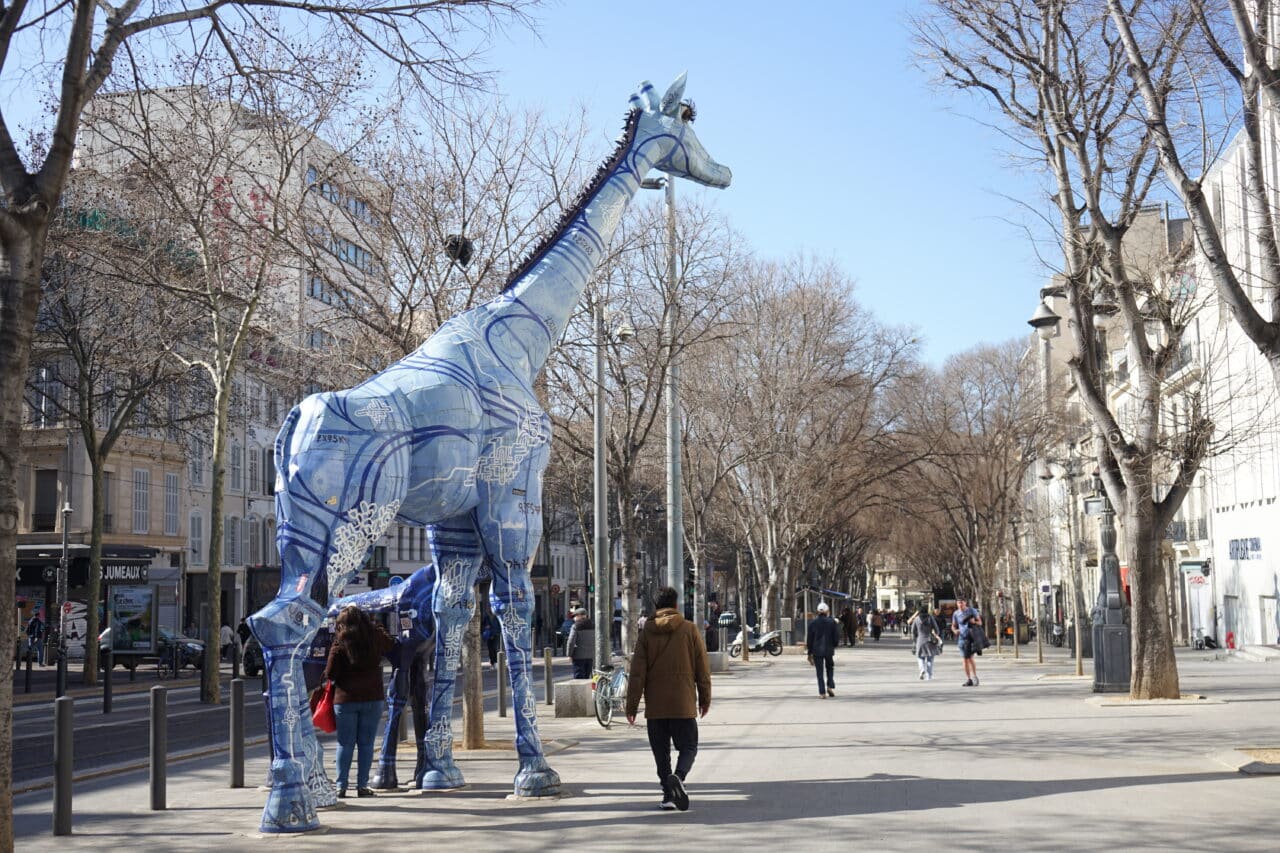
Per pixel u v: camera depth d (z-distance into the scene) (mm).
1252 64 12289
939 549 66500
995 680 28172
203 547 55125
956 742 14844
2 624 7500
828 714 19359
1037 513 69438
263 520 60219
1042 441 46562
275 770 9180
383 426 9445
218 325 25172
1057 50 18406
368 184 18344
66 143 8234
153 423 35875
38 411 35531
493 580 10680
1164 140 13336
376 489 9320
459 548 10961
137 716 23031
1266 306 21266
